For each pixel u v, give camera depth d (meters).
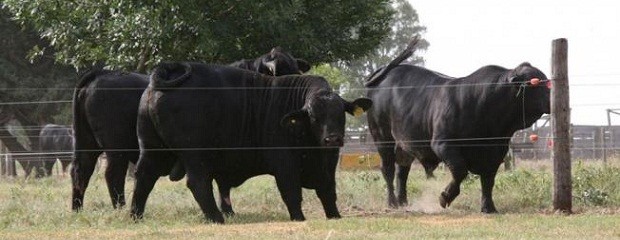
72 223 13.74
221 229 12.38
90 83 15.38
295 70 16.45
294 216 14.08
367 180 20.34
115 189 15.34
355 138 38.94
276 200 17.62
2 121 42.03
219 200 17.02
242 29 22.03
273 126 14.08
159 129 13.71
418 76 17.02
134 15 20.94
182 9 20.56
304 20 22.91
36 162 34.59
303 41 21.97
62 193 20.31
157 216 14.76
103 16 22.31
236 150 14.15
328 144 13.33
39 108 41.16
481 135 15.51
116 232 12.25
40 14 22.69
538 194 16.61
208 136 13.80
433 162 16.84
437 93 16.20
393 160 17.80
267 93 14.23
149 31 20.88
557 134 14.49
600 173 17.66
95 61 23.55
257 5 21.09
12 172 34.19
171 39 21.52
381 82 17.84
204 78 13.91
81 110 15.48
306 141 14.06
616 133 29.34
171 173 15.52
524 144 29.47
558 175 14.52
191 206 16.16
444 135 15.66
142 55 22.22
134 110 15.29
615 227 11.96
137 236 11.66
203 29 20.59
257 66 16.50
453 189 15.67
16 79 40.03
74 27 22.70
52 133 34.81
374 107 17.84
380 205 17.55
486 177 15.55
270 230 12.08
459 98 15.60
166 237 11.48
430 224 12.67
